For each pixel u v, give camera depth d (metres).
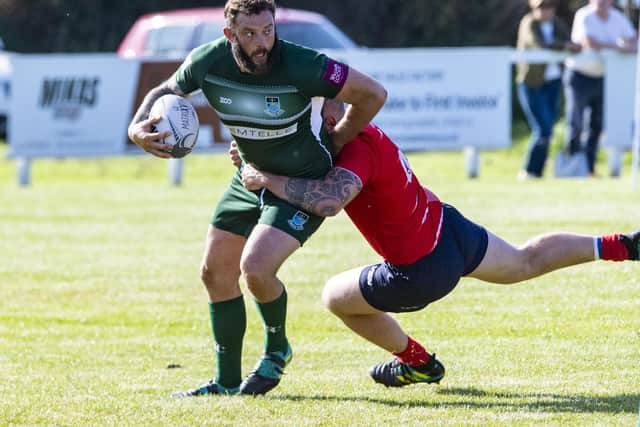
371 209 17.81
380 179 17.69
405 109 48.91
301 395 19.02
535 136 48.94
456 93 48.91
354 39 92.00
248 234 18.91
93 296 28.81
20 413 18.00
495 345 22.19
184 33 60.56
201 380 20.50
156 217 41.66
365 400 18.56
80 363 22.09
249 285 18.02
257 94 17.34
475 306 25.61
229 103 17.62
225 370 19.31
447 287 18.06
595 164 50.19
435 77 48.91
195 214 42.03
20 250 35.69
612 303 25.03
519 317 24.41
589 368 20.12
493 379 19.72
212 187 50.78
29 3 101.94
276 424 16.97
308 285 28.84
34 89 51.06
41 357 22.66
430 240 17.88
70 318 26.48
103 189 51.41
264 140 17.69
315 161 17.94
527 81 48.19
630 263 28.80
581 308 24.77
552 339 22.44
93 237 37.75
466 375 20.08
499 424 16.66
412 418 17.17
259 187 18.05
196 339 24.14
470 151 50.12
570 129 49.12
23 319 26.52
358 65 48.59
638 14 57.56
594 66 47.91
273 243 17.77
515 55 48.53
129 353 22.95
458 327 23.84
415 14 91.00
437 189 46.00
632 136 48.66
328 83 17.17
